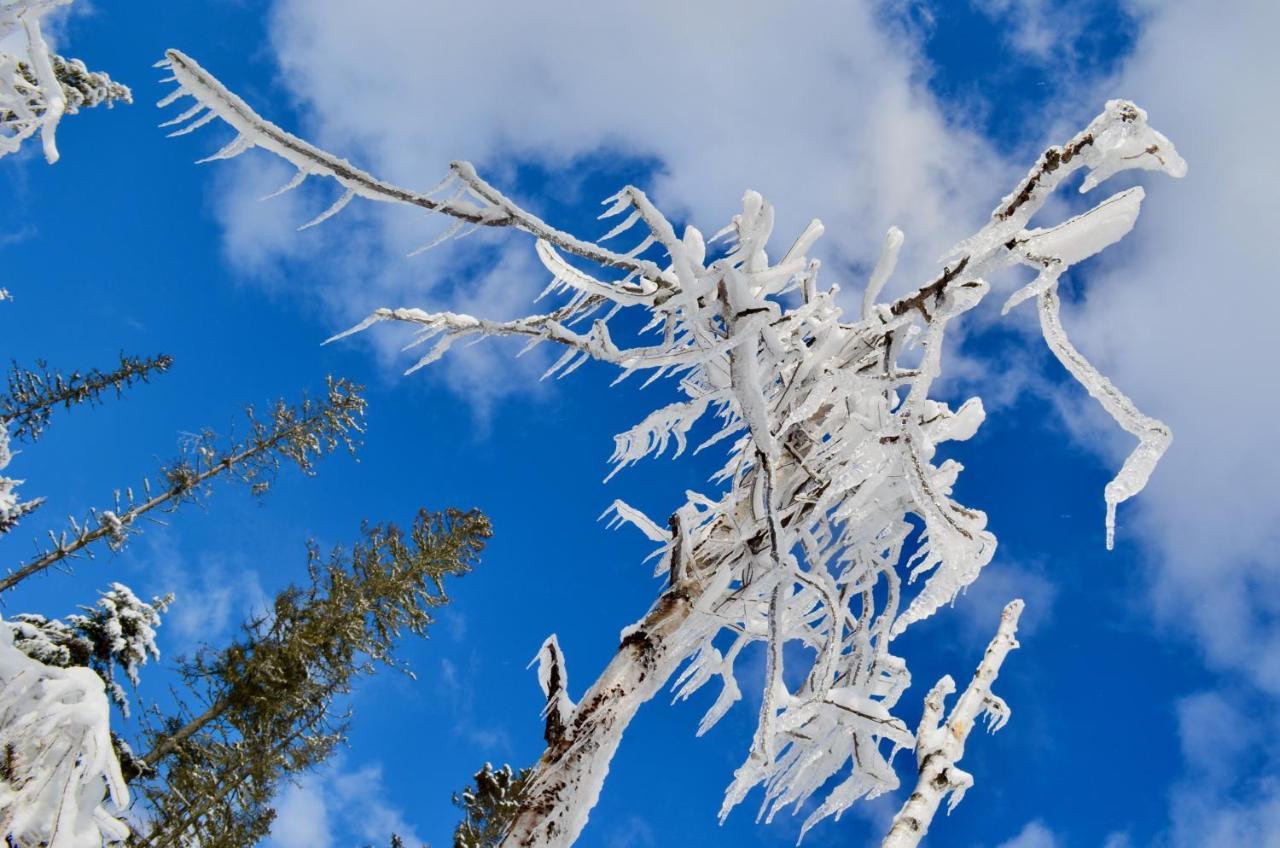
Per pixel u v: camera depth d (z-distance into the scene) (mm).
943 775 4328
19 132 3191
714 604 3348
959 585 3461
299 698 11359
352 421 15250
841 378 3307
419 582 12820
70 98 13375
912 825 4113
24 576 11781
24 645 11125
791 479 3516
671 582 3420
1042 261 3023
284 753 11539
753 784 3646
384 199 2727
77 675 2920
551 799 2895
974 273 3086
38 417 12695
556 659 3355
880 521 3859
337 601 12055
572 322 3594
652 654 3211
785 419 3480
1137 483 2922
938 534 3412
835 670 3975
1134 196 2926
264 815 11328
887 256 3258
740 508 3531
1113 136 2732
